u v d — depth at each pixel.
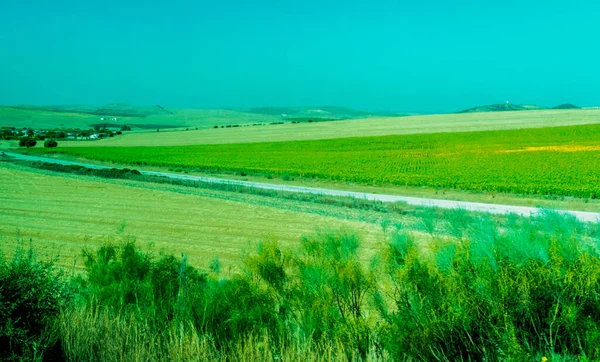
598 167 47.94
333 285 5.58
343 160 63.75
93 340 5.46
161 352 5.29
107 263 8.42
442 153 68.19
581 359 3.72
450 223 5.70
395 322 4.62
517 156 60.28
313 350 5.14
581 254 4.54
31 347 5.09
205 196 35.47
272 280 6.48
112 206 29.38
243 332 5.58
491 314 4.30
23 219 24.70
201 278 8.23
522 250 4.54
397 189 40.00
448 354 4.34
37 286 5.56
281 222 23.97
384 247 6.31
